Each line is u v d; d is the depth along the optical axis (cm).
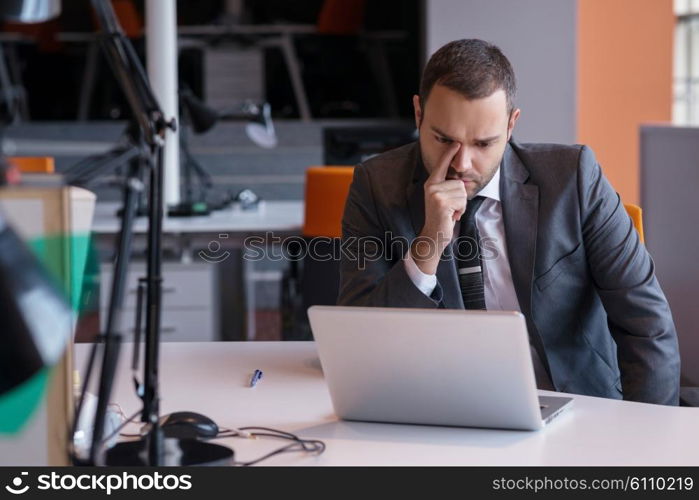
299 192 1219
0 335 137
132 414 284
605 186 353
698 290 596
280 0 1237
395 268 323
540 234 346
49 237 207
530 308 344
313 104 1252
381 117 1258
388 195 356
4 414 220
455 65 312
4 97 1209
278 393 305
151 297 221
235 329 802
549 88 1102
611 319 346
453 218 326
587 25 1248
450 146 320
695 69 1362
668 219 646
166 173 830
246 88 1242
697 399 343
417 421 269
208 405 292
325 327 262
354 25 1243
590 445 251
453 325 249
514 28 1098
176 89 813
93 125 1223
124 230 203
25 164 617
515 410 258
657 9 1252
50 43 1215
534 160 356
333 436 261
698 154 607
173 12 820
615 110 1263
